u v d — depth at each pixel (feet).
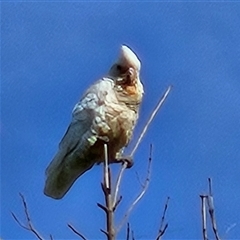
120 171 30.99
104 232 29.40
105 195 29.94
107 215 29.58
